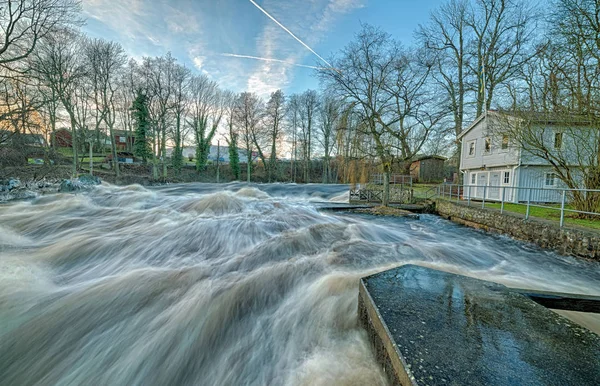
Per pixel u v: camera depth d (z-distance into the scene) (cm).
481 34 2034
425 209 1462
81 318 292
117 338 265
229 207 1009
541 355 147
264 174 4241
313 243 605
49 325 280
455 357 145
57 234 660
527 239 739
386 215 1238
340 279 372
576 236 596
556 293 262
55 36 1931
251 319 298
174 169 3584
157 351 252
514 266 569
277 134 4353
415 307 205
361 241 641
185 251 535
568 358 144
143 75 3173
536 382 126
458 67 2152
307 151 4519
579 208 837
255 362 235
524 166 1374
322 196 2058
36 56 1895
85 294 338
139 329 277
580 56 826
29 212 903
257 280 386
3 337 262
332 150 4244
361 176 1544
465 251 638
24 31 1544
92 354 247
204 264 459
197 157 3928
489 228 917
